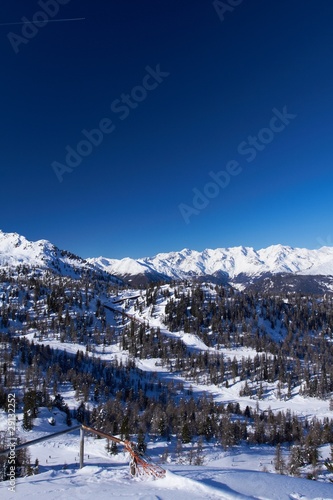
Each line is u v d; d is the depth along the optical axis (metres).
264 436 183.12
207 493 13.81
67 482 16.77
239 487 14.44
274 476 16.33
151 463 18.64
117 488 15.18
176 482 15.45
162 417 175.12
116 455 128.50
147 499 13.02
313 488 14.53
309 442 133.88
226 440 165.12
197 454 141.50
